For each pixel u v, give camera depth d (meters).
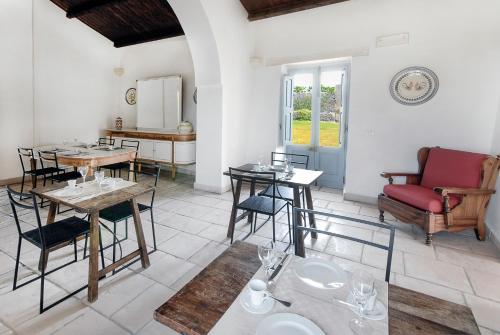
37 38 4.77
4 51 4.38
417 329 0.84
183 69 5.59
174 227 3.06
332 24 3.98
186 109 5.66
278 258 1.22
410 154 3.64
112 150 4.22
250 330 0.82
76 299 1.86
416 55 3.47
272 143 4.77
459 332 0.83
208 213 3.50
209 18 3.61
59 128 5.26
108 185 2.29
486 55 3.13
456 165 3.01
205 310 0.91
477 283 2.12
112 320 1.69
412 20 3.45
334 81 4.54
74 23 5.27
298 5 3.94
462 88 3.28
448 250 2.62
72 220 2.12
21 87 4.64
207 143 4.33
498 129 3.00
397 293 1.01
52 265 2.24
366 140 3.89
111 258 2.41
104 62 5.93
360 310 0.90
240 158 4.77
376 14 3.66
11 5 4.37
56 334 1.57
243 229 3.04
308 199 2.84
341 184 4.70
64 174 3.86
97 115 5.92
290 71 4.88
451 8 3.24
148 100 5.95
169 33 5.24
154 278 2.12
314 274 1.11
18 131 4.68
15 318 1.68
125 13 4.91
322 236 2.89
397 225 3.20
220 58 3.91
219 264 1.17
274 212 2.48
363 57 3.79
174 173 5.31
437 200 2.72
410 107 3.57
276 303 0.94
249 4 4.20
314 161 4.88
